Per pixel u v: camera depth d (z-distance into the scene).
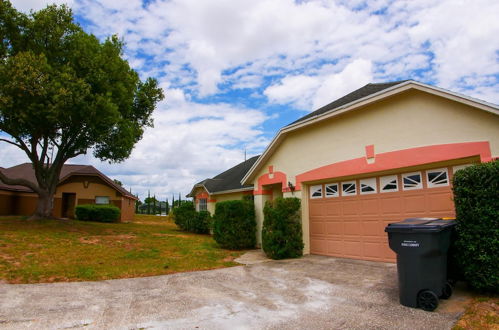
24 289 6.39
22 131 15.42
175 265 9.23
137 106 19.41
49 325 4.50
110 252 10.82
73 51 14.12
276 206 10.77
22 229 14.08
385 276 7.17
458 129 7.15
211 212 19.36
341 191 10.25
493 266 5.00
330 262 9.25
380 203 9.04
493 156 6.51
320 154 10.62
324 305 5.40
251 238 12.74
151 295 6.15
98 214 23.47
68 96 12.89
